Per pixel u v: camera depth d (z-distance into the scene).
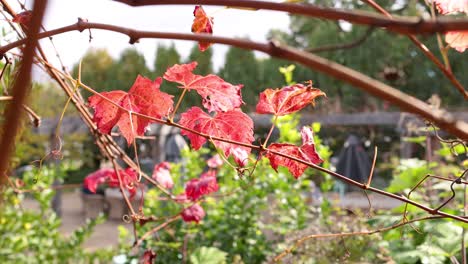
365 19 0.25
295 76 9.70
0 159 0.20
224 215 2.97
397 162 2.98
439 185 1.87
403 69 9.91
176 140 6.83
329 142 11.21
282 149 0.81
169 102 0.73
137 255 3.10
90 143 8.83
